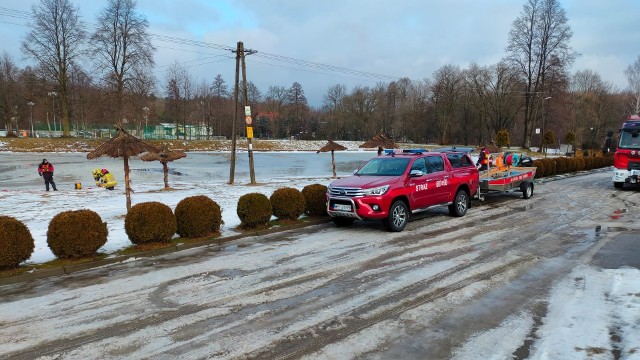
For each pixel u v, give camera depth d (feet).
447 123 265.75
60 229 24.99
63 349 14.53
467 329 15.51
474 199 49.96
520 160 91.81
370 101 322.55
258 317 16.92
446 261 24.27
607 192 56.75
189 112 239.30
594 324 15.56
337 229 34.42
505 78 223.92
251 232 32.35
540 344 14.19
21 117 232.32
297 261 25.00
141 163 130.93
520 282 20.49
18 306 18.70
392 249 27.30
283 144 236.02
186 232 30.35
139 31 160.56
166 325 16.33
